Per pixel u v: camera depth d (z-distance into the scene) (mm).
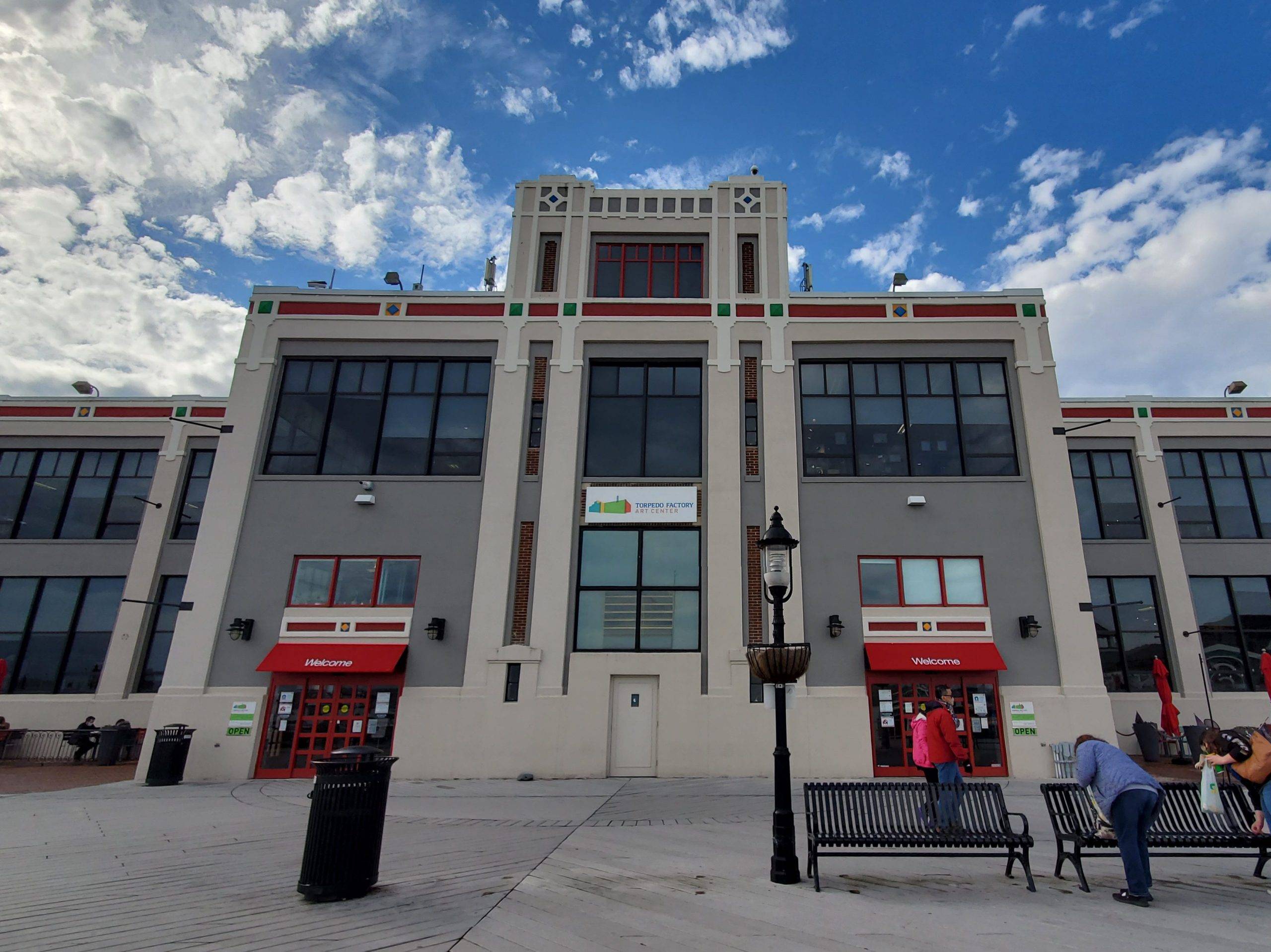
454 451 18969
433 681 17141
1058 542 17625
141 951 4910
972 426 18719
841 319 19344
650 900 6297
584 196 20719
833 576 17578
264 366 19406
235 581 17891
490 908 5996
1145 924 5699
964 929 5566
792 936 5367
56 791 14781
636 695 17109
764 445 18484
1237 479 23406
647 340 19406
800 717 16688
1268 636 22062
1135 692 21531
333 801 6422
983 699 16734
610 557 18016
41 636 23625
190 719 16953
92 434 25250
